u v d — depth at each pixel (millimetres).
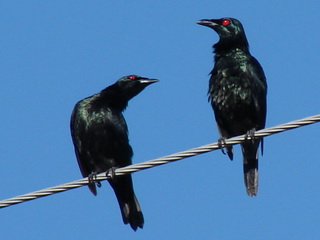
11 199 11758
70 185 11914
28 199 11805
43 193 11844
